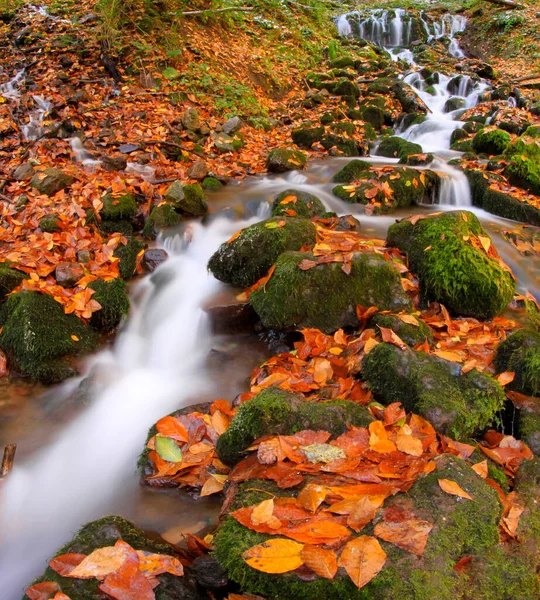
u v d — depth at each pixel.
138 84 3.12
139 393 1.40
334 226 1.92
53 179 2.10
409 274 1.61
